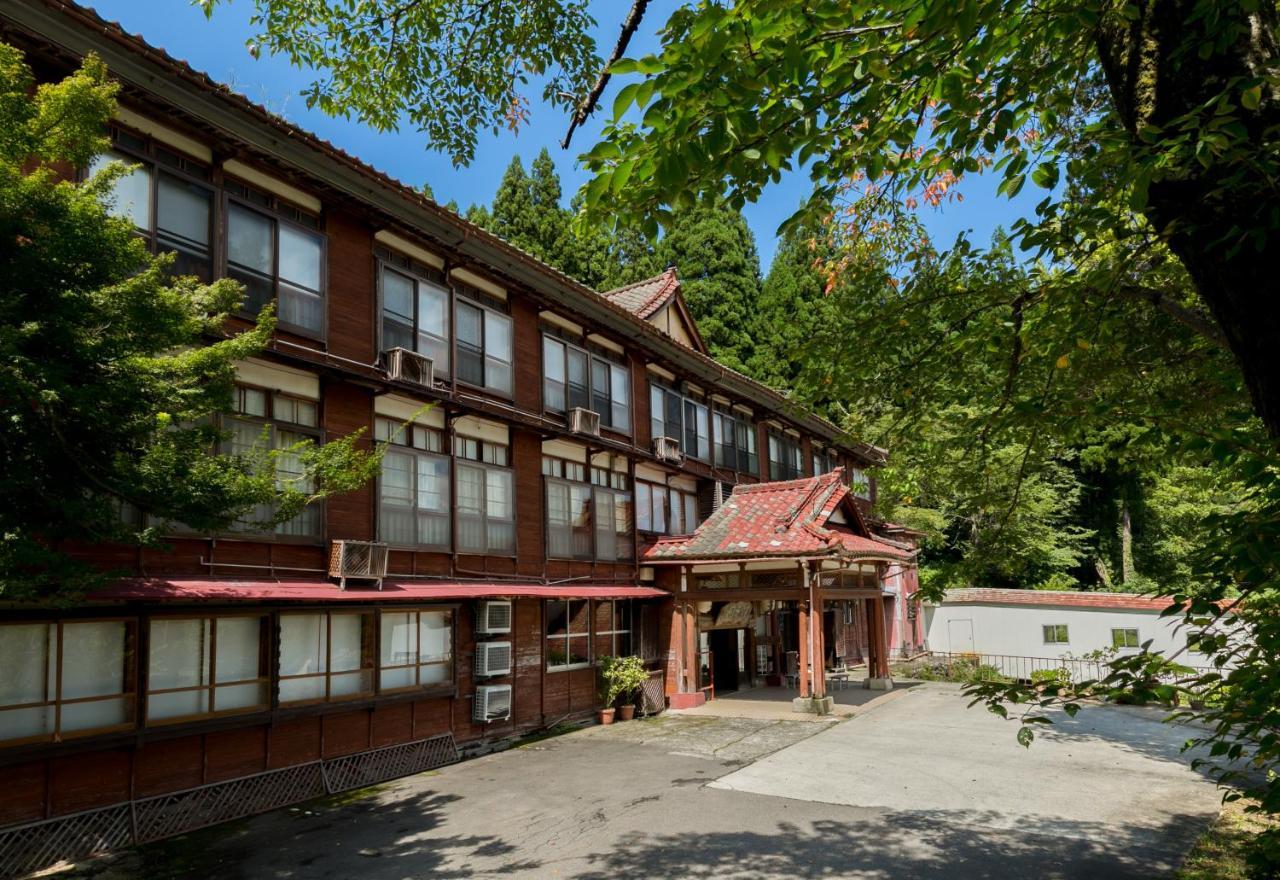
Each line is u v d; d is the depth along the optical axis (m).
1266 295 3.54
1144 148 3.57
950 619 29.67
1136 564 36.56
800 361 6.79
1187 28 3.75
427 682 12.92
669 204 4.12
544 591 14.97
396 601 12.07
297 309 11.30
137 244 6.00
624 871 7.88
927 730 15.33
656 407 20.12
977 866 7.96
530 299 16.12
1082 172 4.37
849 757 12.99
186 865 8.10
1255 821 9.26
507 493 14.95
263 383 10.84
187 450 6.37
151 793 9.14
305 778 10.77
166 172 9.80
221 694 9.93
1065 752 13.38
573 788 11.15
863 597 20.28
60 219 5.51
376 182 12.02
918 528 31.61
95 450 5.82
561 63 8.21
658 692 18.45
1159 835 8.90
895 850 8.47
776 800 10.48
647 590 18.31
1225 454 3.79
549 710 15.62
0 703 7.96
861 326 6.32
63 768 8.39
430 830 9.24
